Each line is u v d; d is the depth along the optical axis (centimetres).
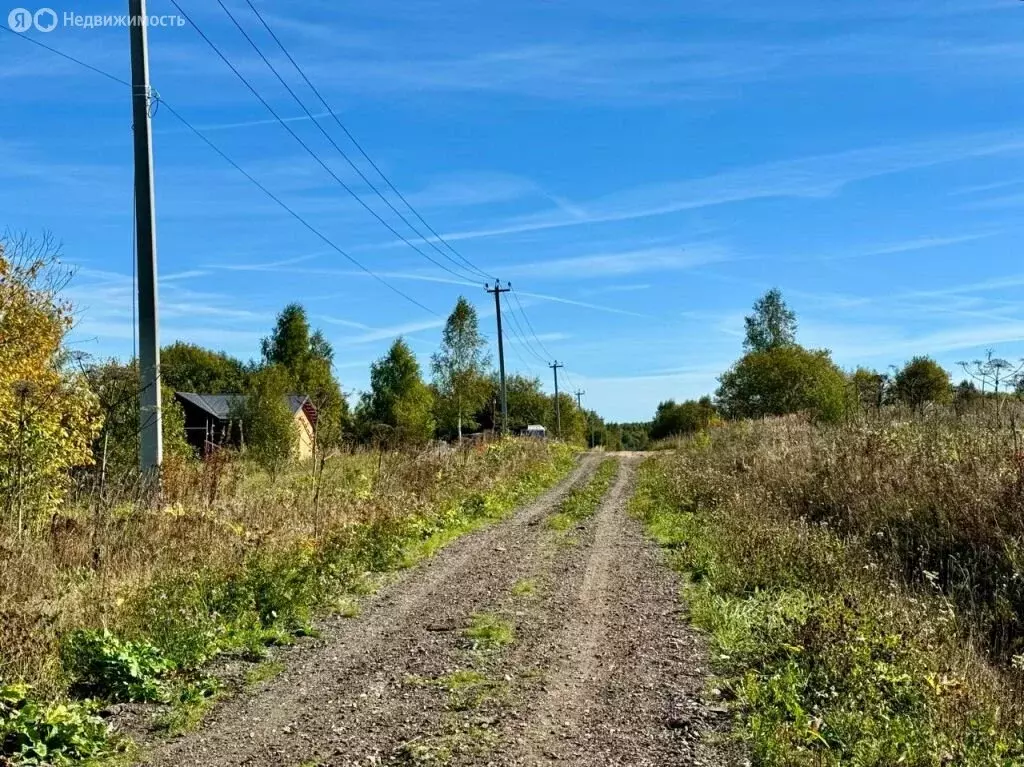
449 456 2289
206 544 1009
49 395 1102
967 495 919
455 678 618
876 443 1237
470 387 4912
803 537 980
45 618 659
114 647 624
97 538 961
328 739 503
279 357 5178
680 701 558
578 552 1223
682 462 2600
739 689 565
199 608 768
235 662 677
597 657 670
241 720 543
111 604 743
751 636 693
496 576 1040
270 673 647
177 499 1288
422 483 1722
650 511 1680
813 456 1406
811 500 1235
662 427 7988
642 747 478
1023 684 599
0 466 1036
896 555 897
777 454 1641
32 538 940
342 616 844
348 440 2556
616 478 2844
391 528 1237
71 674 589
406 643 729
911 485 1032
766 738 468
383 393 4797
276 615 804
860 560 891
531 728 511
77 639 630
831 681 561
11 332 1114
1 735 482
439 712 545
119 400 1323
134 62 1260
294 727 526
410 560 1150
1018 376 1342
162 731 525
